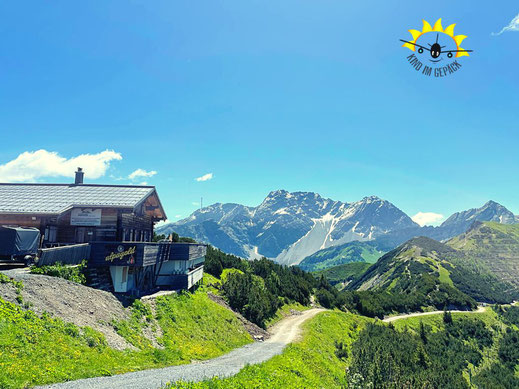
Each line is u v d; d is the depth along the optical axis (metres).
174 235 70.81
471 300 184.62
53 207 33.75
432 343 116.69
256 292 57.47
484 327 144.62
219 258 75.88
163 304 31.39
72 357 16.47
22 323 16.38
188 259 41.72
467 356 115.81
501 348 128.25
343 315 86.31
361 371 42.09
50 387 13.12
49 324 17.75
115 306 25.66
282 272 97.00
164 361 21.36
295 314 71.56
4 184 39.66
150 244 32.78
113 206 34.81
